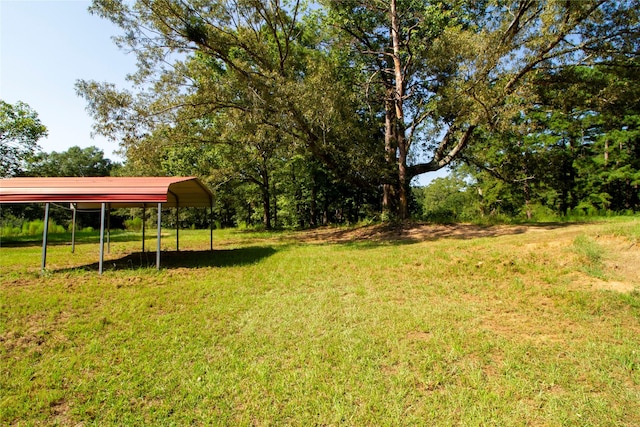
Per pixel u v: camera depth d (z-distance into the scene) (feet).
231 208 112.06
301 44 58.85
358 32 60.90
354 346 13.48
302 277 24.31
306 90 39.96
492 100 36.76
